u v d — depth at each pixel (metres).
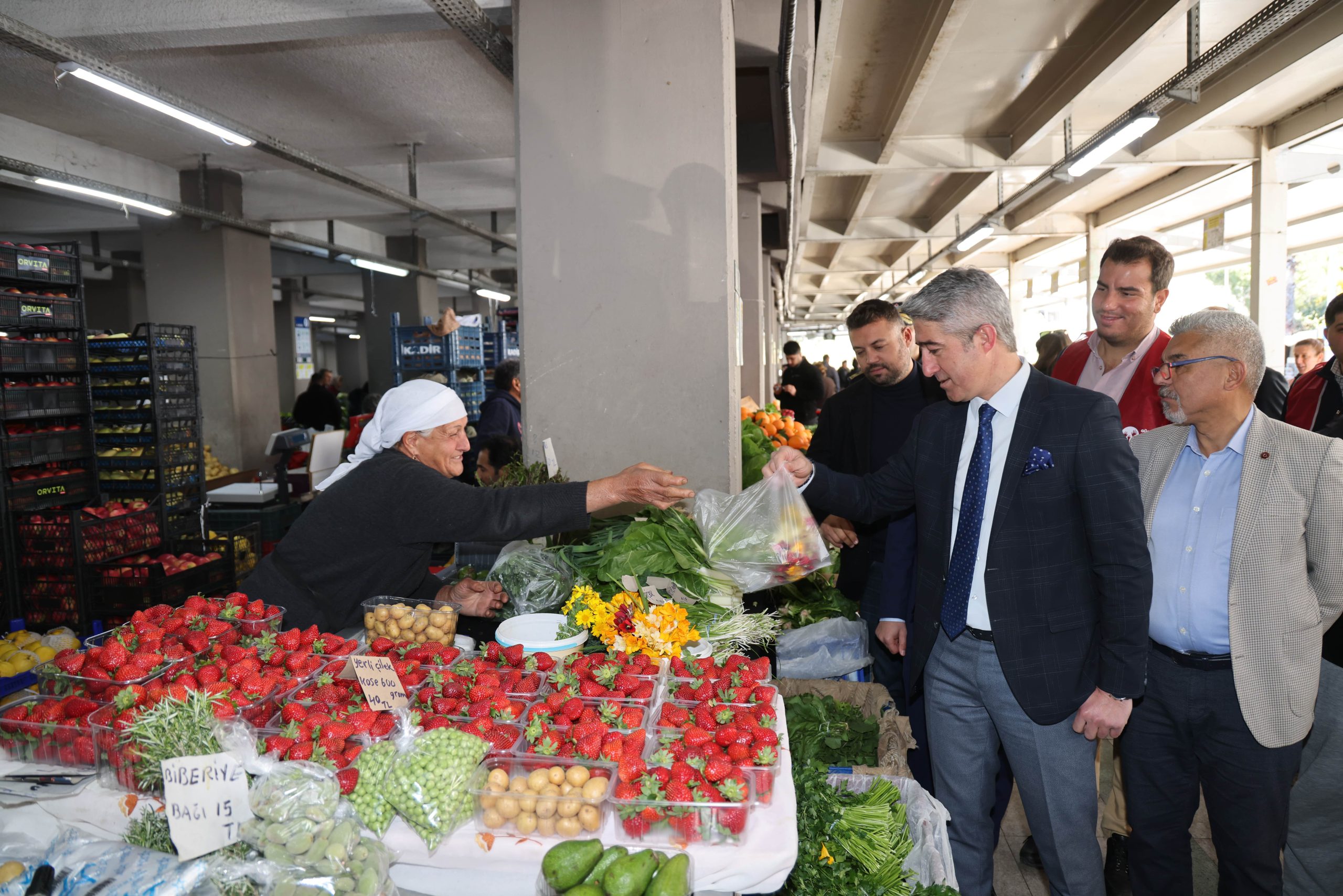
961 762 2.00
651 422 2.95
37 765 1.48
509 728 1.49
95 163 8.24
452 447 2.30
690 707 1.59
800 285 22.61
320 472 6.71
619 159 2.91
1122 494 1.71
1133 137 5.89
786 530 2.16
